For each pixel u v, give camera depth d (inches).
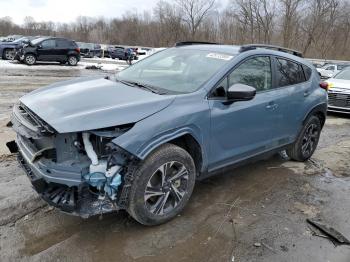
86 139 114.1
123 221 137.6
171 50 186.7
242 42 2073.1
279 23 1942.7
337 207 163.5
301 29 1894.7
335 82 396.5
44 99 133.4
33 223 132.7
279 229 140.9
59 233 128.0
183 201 140.9
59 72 691.4
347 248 131.6
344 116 397.7
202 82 147.4
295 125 196.9
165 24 2442.2
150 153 124.5
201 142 140.3
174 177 134.5
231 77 153.9
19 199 148.0
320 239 136.3
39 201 147.6
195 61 163.5
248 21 2037.4
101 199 118.5
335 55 1907.0
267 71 175.5
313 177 197.2
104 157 117.3
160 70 166.7
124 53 1462.8
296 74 197.9
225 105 148.7
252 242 130.9
